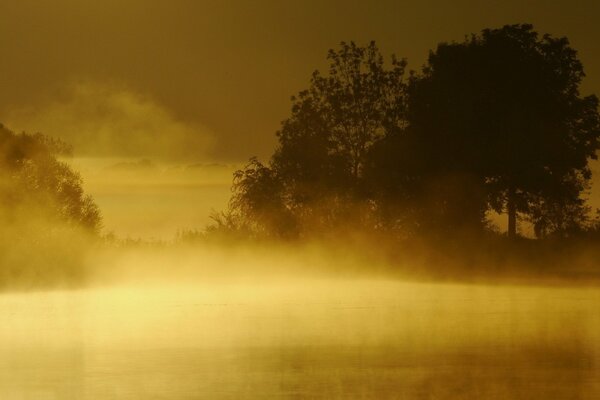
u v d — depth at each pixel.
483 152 124.94
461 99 126.94
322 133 133.38
